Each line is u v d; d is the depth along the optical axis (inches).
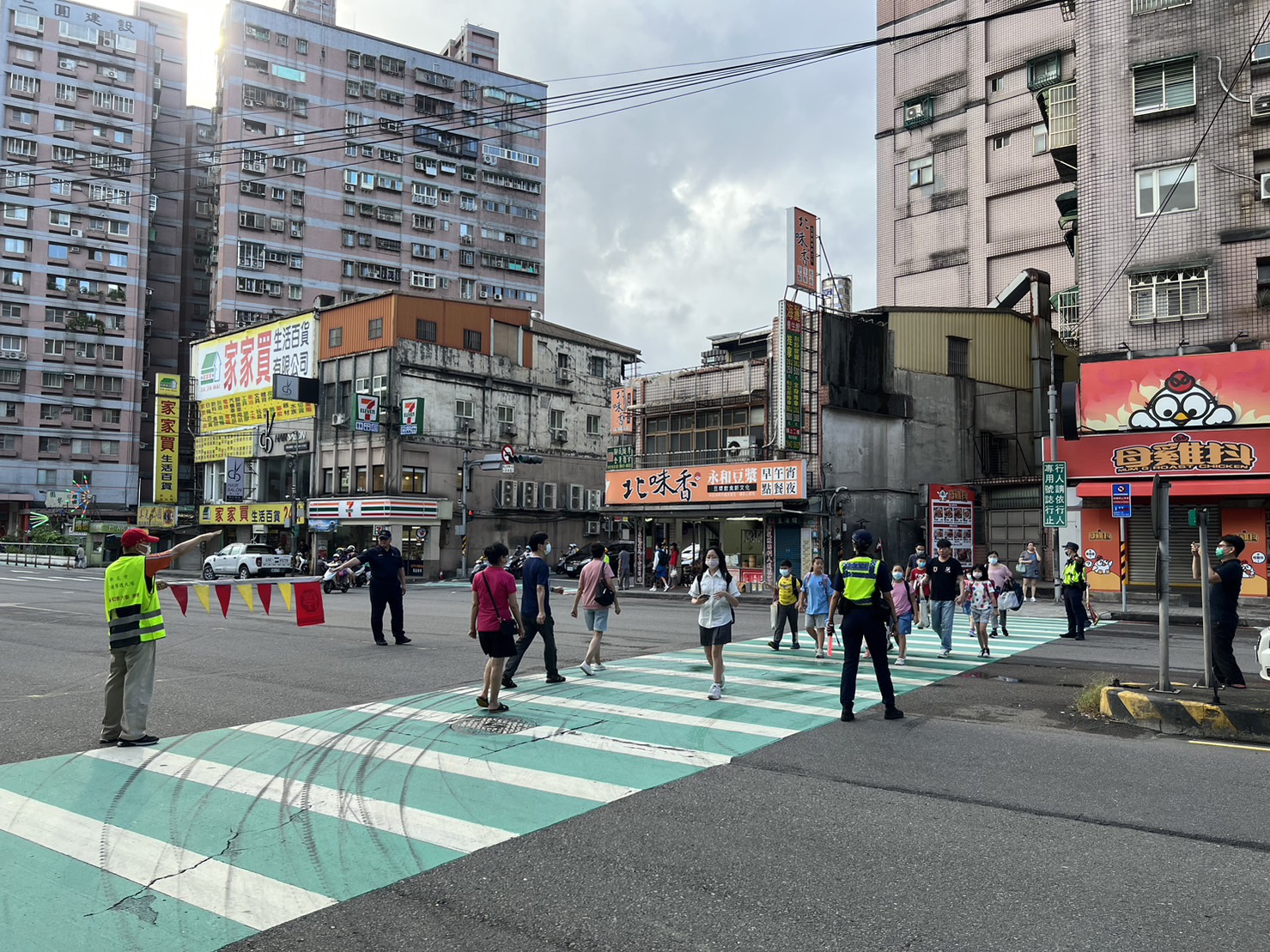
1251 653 519.5
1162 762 252.1
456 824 200.2
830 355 1100.5
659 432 1238.3
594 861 177.6
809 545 1072.2
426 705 339.3
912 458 1177.4
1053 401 874.1
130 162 2581.2
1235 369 800.3
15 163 2416.3
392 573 538.3
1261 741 277.9
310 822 202.2
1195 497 833.5
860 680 407.5
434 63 2849.4
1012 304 1381.6
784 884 165.5
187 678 406.6
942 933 144.9
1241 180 818.2
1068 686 390.0
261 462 1856.5
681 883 166.4
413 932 146.9
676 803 215.8
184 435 2719.0
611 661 469.7
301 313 1775.3
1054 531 924.0
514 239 2982.3
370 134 2711.6
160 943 142.8
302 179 2596.0
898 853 180.9
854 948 140.2
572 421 1867.6
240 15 2527.1
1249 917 150.6
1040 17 1579.7
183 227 2891.2
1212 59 836.6
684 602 1001.5
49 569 1722.4
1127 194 876.6
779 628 529.3
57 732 293.0
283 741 279.4
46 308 2433.6
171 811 209.8
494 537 1696.6
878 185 1838.1
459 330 1689.2
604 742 277.9
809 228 1089.4
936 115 1742.1
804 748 270.2
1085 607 650.8
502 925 149.3
